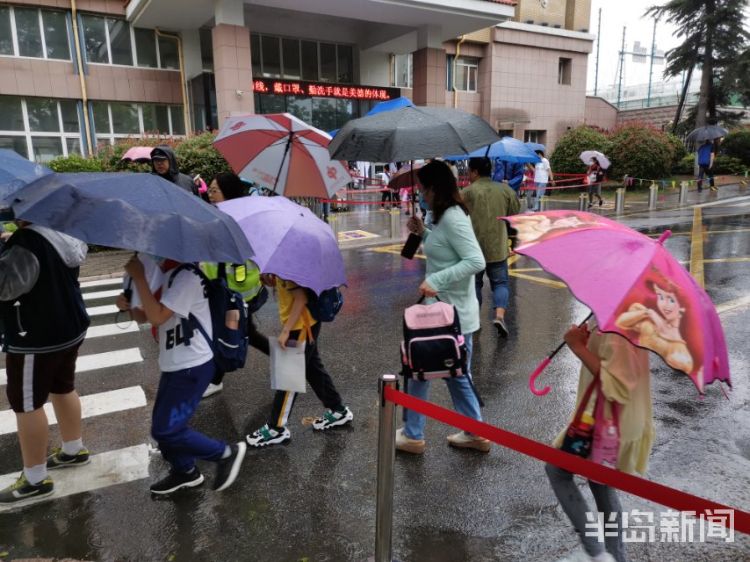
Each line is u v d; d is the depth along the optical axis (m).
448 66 24.44
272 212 3.38
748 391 4.53
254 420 4.14
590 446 2.29
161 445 2.87
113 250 11.65
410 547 2.75
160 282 2.69
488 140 3.28
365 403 4.40
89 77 17.44
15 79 16.36
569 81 27.69
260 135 5.16
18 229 2.86
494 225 5.66
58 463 3.47
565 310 6.99
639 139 21.70
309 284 3.22
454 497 3.15
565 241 2.06
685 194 17.27
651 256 1.94
